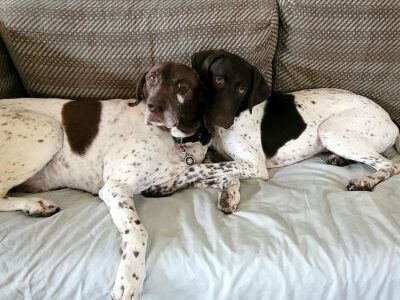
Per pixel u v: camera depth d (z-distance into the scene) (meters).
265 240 1.44
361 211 1.58
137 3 1.90
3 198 1.62
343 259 1.40
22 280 1.35
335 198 1.66
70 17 1.85
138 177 1.66
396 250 1.41
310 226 1.51
